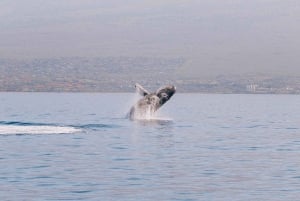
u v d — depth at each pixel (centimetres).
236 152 12825
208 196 8012
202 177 9475
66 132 16425
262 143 14800
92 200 7681
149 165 10700
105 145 13788
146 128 18512
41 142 14138
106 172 9856
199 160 11444
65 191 8212
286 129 19438
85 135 15912
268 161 11375
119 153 12400
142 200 7738
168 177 9444
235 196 8019
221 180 9206
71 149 12938
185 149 13288
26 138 14938
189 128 19138
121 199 7769
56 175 9494
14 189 8312
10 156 11712
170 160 11400
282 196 8019
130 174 9688
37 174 9569
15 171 9844
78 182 8912
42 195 7938
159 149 13212
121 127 18612
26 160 11162
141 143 14325
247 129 19250
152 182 8988
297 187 8644
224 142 14950
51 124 18900
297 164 10950
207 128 19338
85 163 10862
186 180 9181
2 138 14862
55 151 12562
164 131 17688
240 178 9400
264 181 9131
